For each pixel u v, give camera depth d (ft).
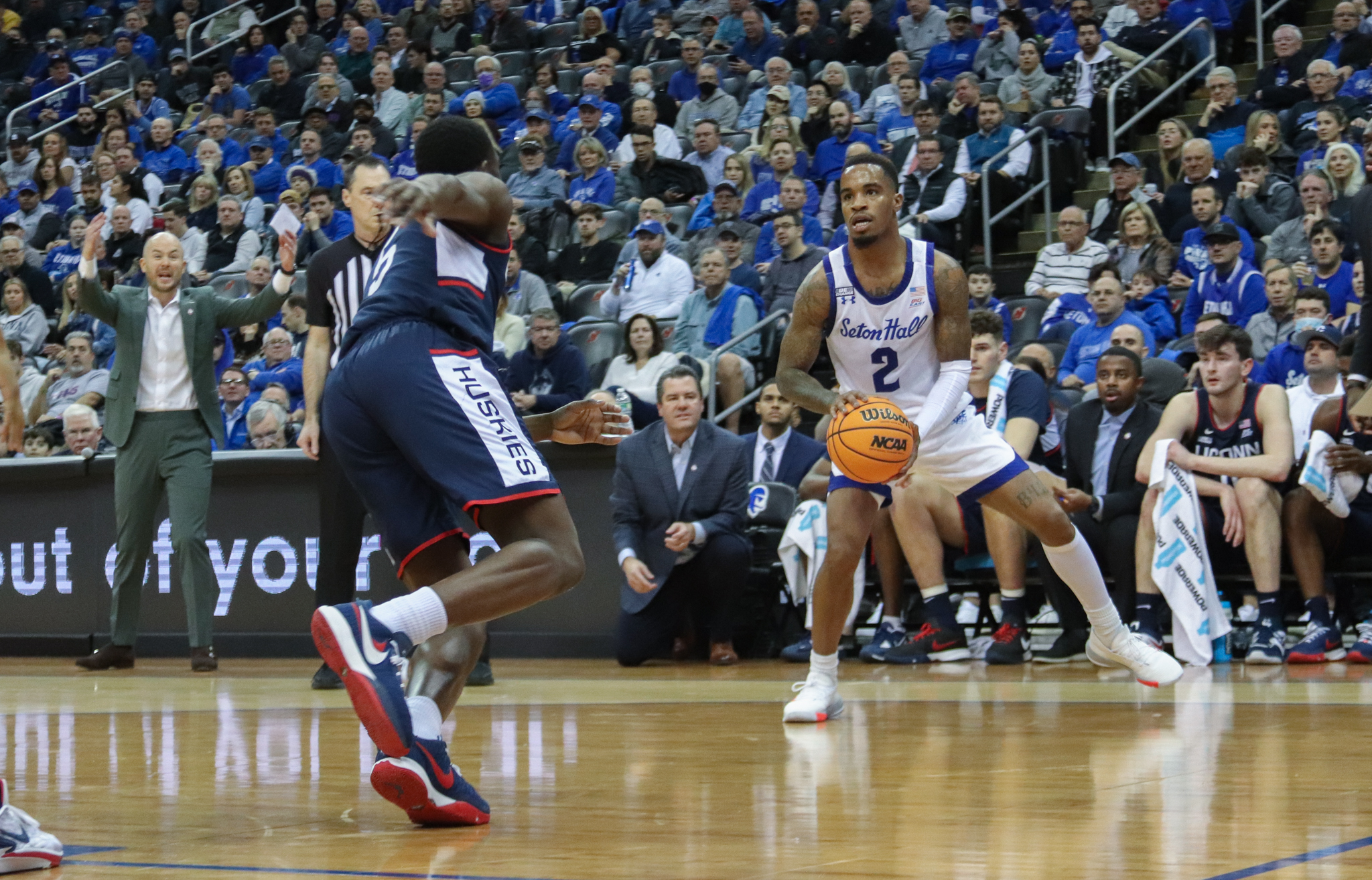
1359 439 36.29
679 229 67.62
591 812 13.93
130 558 40.24
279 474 44.37
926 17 77.46
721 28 83.25
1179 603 36.04
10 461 47.29
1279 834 11.91
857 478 22.56
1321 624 35.60
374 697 12.40
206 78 100.07
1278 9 69.41
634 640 39.81
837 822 13.00
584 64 85.92
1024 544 37.78
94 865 11.41
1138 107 66.69
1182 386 41.32
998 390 39.88
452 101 86.02
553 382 48.29
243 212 78.69
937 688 29.94
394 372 14.32
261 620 44.60
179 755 19.56
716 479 39.93
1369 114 58.13
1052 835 12.03
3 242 75.10
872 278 23.41
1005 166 62.80
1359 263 47.88
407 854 11.76
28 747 20.68
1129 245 54.60
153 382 39.14
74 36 110.83
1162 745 18.67
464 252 14.84
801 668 38.24
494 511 14.37
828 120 68.64
